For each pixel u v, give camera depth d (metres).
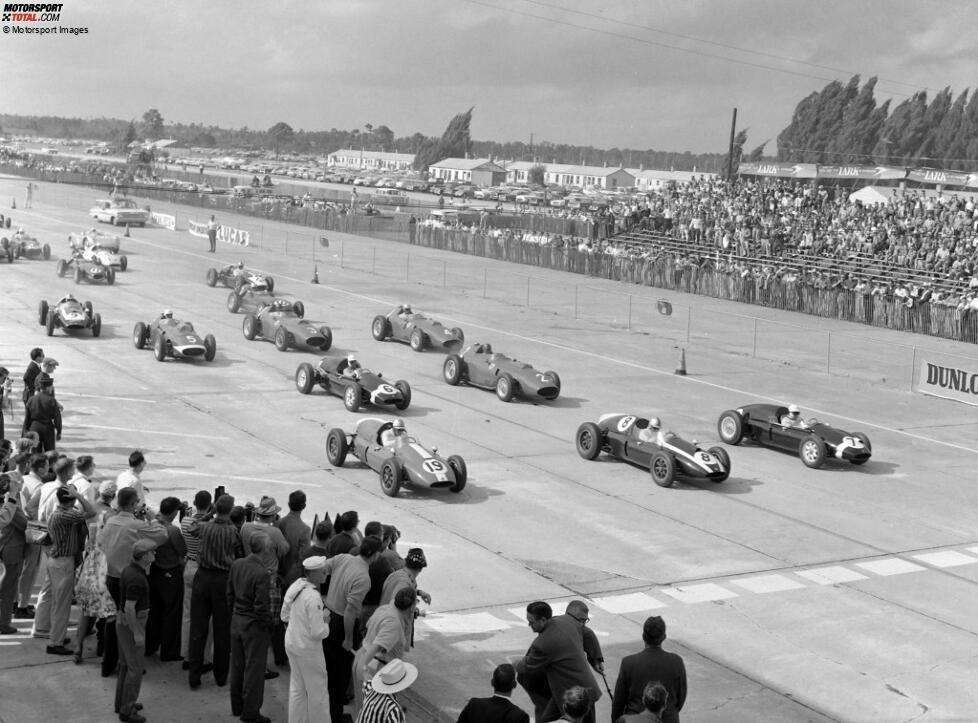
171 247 68.19
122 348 35.31
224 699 12.04
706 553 18.80
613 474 23.70
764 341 44.09
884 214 64.94
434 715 12.27
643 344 41.75
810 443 25.25
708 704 13.09
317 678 10.89
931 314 47.78
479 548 18.38
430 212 99.06
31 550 13.83
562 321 46.50
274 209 95.75
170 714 11.58
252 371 32.81
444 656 13.95
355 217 87.00
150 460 22.50
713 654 14.58
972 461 26.53
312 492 21.00
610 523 20.22
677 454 22.98
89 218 85.06
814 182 82.62
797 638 15.28
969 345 45.53
